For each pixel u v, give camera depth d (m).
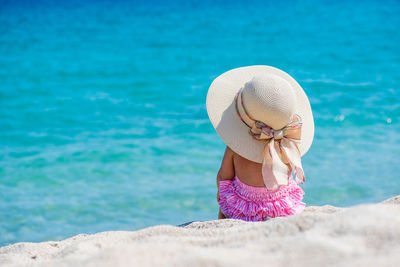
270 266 1.61
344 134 9.02
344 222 1.89
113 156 8.03
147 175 7.25
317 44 18.50
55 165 7.65
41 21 25.11
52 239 5.43
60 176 7.23
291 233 2.02
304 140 3.69
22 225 5.75
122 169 7.48
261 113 3.29
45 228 5.68
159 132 9.36
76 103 11.55
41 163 7.73
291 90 3.33
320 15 25.62
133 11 28.94
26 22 24.73
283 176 3.33
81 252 2.29
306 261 1.61
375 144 8.38
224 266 1.64
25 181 7.05
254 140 3.48
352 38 19.42
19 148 8.48
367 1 30.36
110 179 7.10
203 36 20.66
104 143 8.70
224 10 28.80
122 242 2.40
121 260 1.79
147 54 17.38
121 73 14.69
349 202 6.11
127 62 16.16
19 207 6.21
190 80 13.81
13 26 23.47
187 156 8.02
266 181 3.37
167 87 13.09
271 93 3.25
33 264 2.17
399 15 24.66
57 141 8.87
